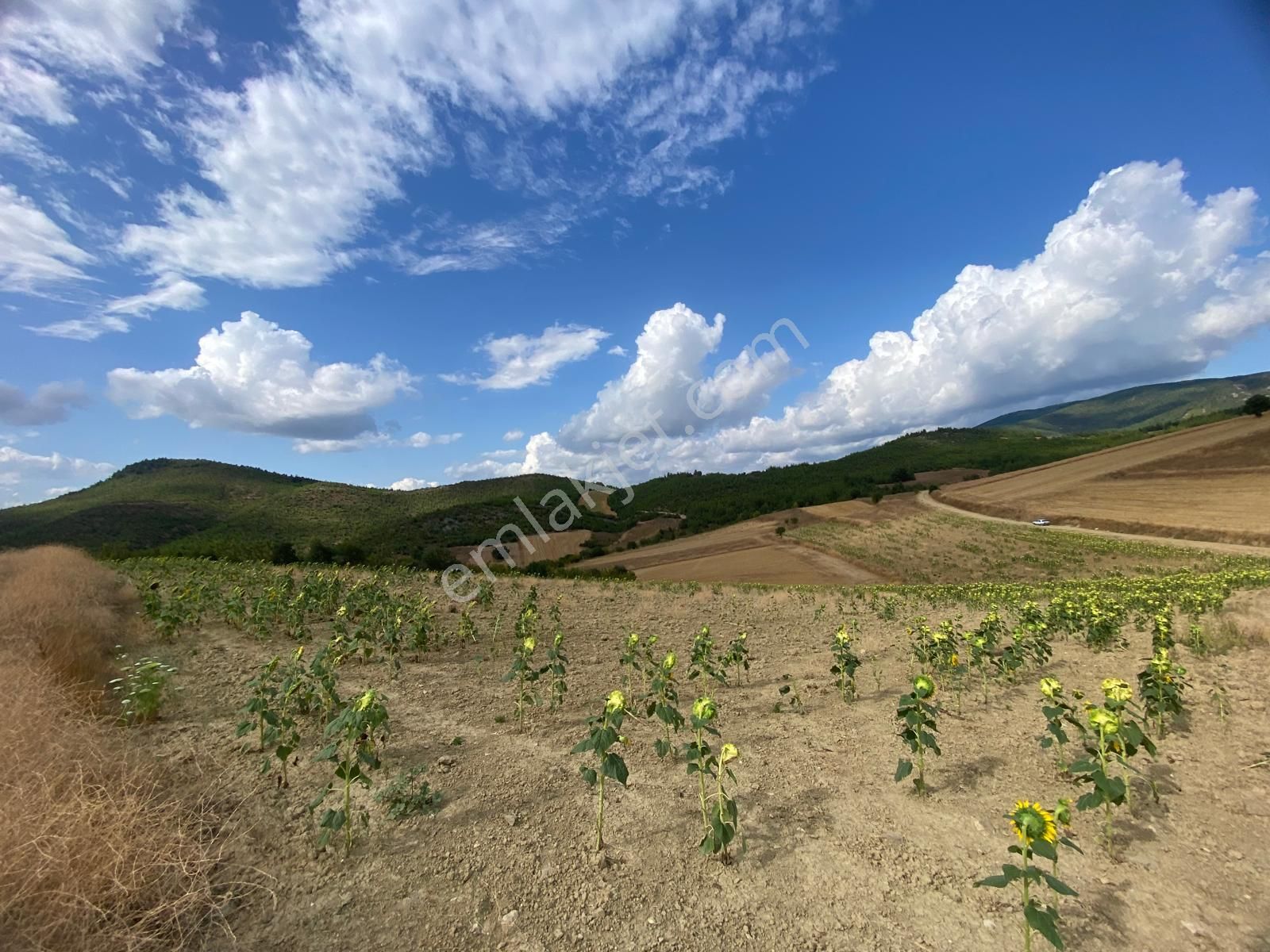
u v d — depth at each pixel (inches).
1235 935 115.5
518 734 240.4
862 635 485.4
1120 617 434.0
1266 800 164.1
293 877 143.2
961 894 131.2
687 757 154.7
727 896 133.6
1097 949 113.4
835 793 181.3
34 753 154.0
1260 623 360.2
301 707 262.8
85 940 112.8
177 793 179.3
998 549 1852.9
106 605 492.7
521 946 119.6
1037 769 193.9
